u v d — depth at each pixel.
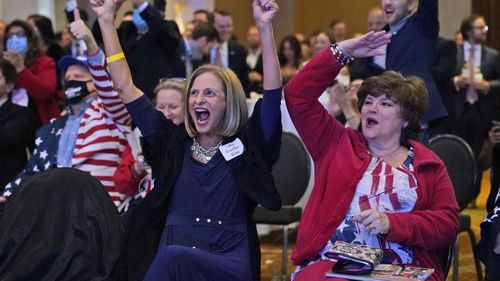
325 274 3.85
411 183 4.05
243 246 4.20
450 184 4.15
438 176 4.13
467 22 9.59
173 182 4.27
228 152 4.23
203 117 4.25
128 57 7.19
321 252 4.08
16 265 4.54
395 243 4.03
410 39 5.84
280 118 4.22
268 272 6.46
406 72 5.81
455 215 4.07
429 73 5.86
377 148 4.22
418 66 5.82
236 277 4.05
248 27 15.80
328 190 4.13
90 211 4.67
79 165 5.66
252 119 4.23
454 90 9.39
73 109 5.90
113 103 5.36
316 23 15.97
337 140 4.23
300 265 4.16
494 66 9.59
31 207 4.71
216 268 4.00
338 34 12.50
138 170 5.28
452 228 4.03
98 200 4.71
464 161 5.68
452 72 7.93
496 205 4.34
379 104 4.16
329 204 4.11
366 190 4.06
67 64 5.93
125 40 7.27
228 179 4.23
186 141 4.35
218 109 4.25
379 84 4.16
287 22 15.98
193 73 4.34
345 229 4.05
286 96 4.22
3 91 6.98
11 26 7.82
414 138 4.29
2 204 5.00
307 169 6.30
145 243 4.31
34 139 7.15
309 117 4.20
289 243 7.52
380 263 3.99
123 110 5.43
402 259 4.02
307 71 4.17
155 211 4.32
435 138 5.82
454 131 9.36
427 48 5.86
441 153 5.73
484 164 5.39
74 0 6.99
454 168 5.69
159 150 4.39
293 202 6.29
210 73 4.30
